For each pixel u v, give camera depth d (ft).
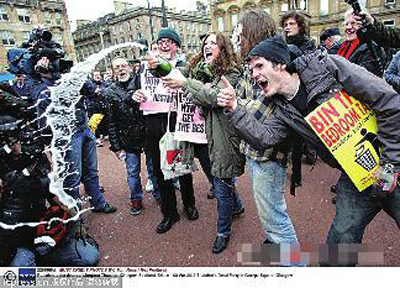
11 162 6.54
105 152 21.97
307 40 9.85
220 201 8.00
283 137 5.57
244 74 6.81
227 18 107.14
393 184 4.67
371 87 4.49
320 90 4.76
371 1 76.13
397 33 7.10
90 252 8.13
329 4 83.46
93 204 11.14
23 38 99.14
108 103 10.19
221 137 7.25
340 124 4.81
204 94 6.64
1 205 6.69
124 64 10.36
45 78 9.20
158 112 8.61
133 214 10.91
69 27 110.52
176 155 8.58
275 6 94.68
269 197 6.28
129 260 8.27
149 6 49.37
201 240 8.89
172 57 9.16
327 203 10.27
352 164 4.91
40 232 7.13
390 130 4.59
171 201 9.61
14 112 7.25
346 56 9.95
